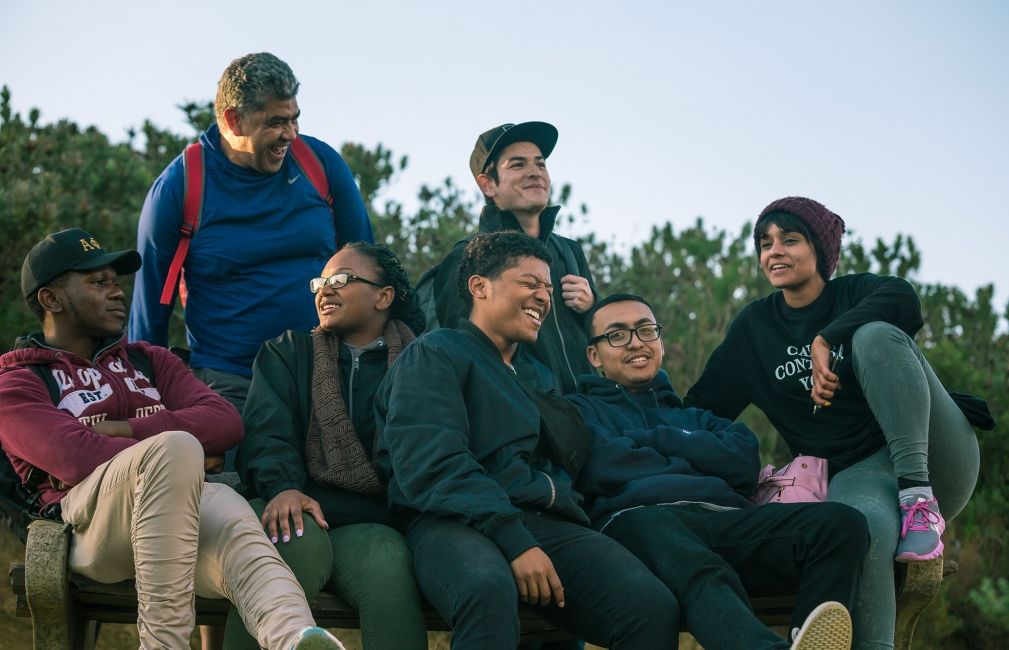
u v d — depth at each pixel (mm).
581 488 4023
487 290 3945
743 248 8516
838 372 4141
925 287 8609
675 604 3504
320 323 4195
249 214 4504
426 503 3531
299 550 3582
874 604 3711
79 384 3711
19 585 3582
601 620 3529
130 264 3955
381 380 4094
